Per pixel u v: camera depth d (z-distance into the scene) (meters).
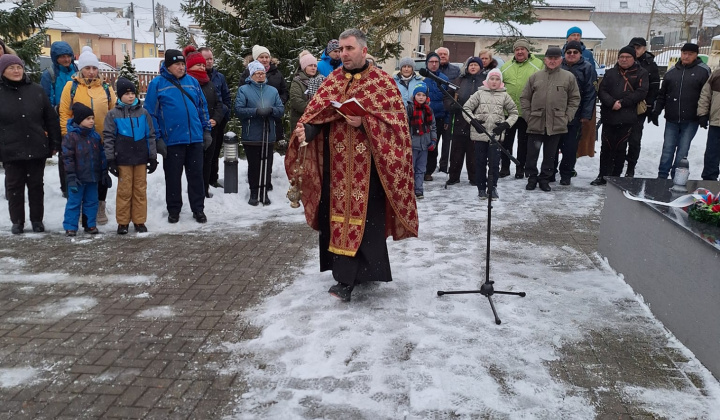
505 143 9.73
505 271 5.34
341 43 4.40
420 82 8.12
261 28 10.36
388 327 4.12
